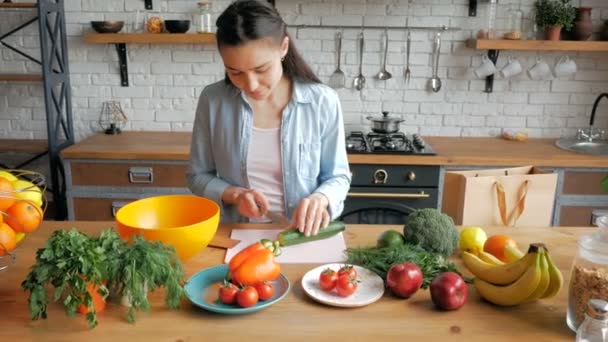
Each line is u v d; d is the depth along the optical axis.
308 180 1.74
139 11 3.18
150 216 1.42
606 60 3.20
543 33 3.10
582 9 2.99
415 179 2.75
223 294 1.06
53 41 3.00
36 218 1.18
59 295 0.95
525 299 1.06
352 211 2.79
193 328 1.01
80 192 2.85
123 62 3.24
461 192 1.83
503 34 3.17
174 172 2.81
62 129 3.34
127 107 3.33
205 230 1.25
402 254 1.23
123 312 1.06
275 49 1.35
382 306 1.10
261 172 1.74
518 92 3.27
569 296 1.02
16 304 1.09
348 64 3.23
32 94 3.31
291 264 1.29
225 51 1.31
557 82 3.24
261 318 1.05
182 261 1.25
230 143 1.71
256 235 1.47
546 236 1.51
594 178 2.76
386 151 2.77
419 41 3.19
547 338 0.99
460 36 3.18
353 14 3.16
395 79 3.25
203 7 3.05
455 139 3.24
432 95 3.28
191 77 3.28
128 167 2.81
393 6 3.14
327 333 1.00
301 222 1.39
